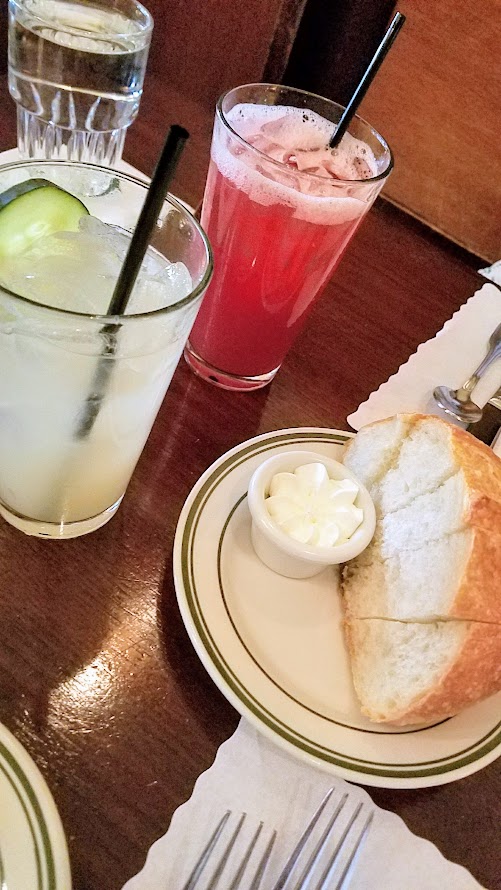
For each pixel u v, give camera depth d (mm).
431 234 561
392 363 403
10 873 169
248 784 214
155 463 305
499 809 230
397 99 561
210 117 521
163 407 331
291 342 350
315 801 214
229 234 299
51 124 420
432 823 220
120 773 209
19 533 263
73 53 384
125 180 256
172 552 272
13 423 225
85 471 240
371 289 458
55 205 236
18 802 179
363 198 293
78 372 206
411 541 268
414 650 241
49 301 210
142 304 224
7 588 244
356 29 647
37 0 399
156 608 255
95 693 225
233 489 287
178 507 292
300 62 681
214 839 198
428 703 226
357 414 358
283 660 247
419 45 533
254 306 315
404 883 201
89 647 236
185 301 207
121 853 193
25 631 234
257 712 219
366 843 207
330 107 332
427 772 218
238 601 259
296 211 278
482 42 506
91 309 211
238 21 600
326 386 374
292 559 265
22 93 406
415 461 288
